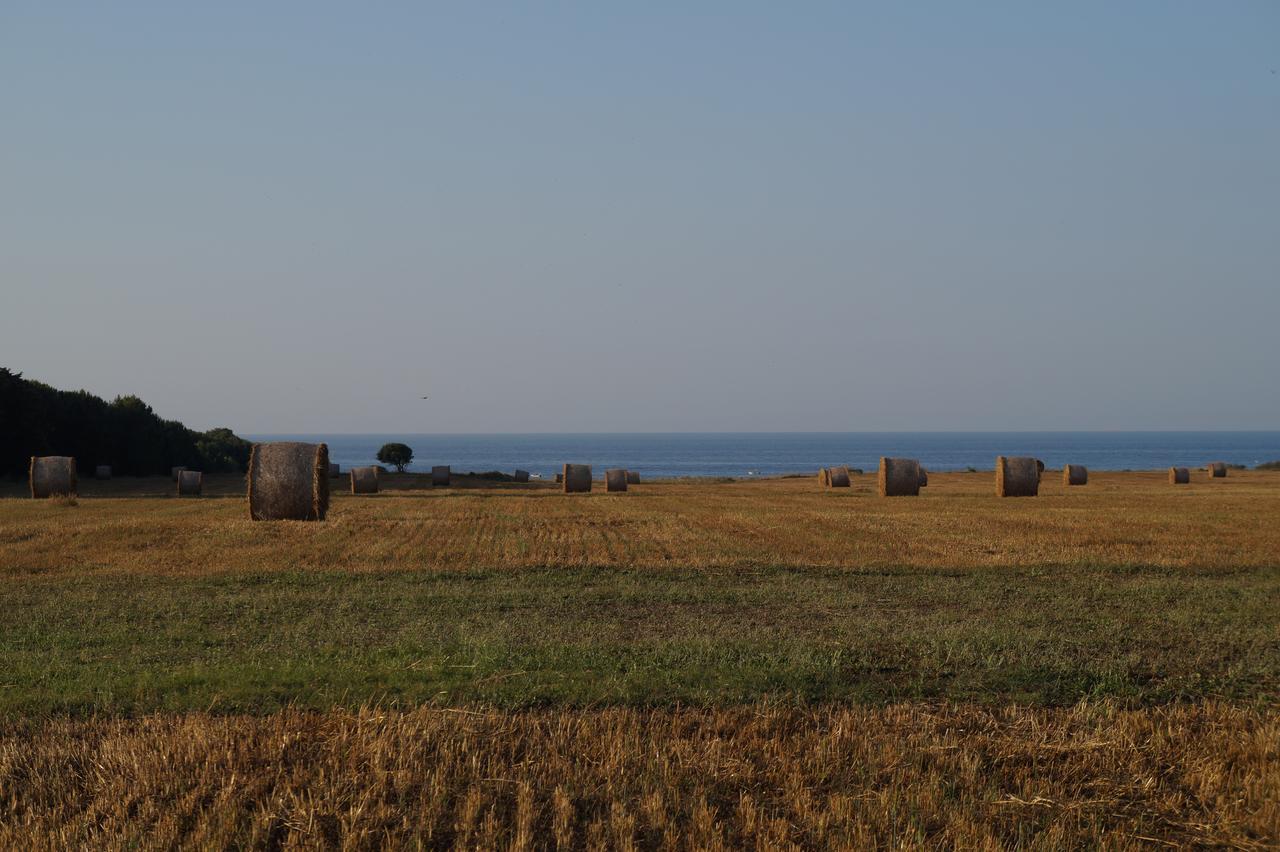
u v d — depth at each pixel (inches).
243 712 410.6
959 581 768.3
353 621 604.7
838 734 384.5
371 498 1941.4
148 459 3297.2
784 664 480.4
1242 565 850.1
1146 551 944.9
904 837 314.7
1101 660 500.1
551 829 320.8
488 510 1540.4
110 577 786.8
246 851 307.0
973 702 437.7
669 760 365.1
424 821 323.6
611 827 315.6
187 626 585.3
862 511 1487.5
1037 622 599.8
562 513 1465.3
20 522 1245.1
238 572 814.5
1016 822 331.3
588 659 492.1
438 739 381.4
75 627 584.4
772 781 355.9
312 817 319.6
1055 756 380.5
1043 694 449.7
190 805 330.0
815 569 831.7
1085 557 901.2
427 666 475.2
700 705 425.1
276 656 502.6
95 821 325.1
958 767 368.5
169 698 424.2
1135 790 354.3
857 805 335.9
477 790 339.3
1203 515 1370.6
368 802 335.0
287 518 1279.5
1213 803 346.0
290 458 1280.8
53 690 437.1
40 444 2701.8
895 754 372.2
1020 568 833.5
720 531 1158.3
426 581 774.5
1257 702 435.5
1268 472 3447.3
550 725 400.5
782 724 403.5
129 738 377.7
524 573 813.9
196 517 1352.1
